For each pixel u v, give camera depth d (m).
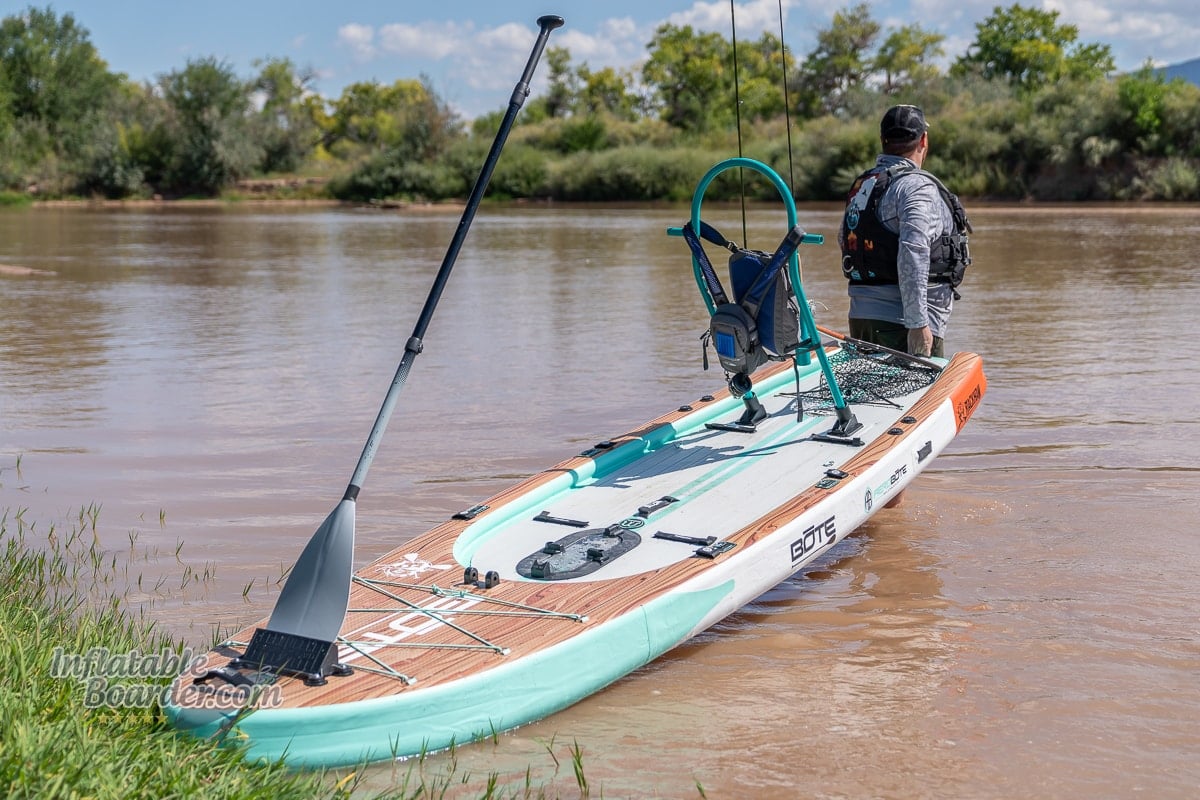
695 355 10.49
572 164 54.88
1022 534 5.54
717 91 76.06
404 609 3.89
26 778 2.80
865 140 46.47
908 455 5.23
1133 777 3.39
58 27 76.38
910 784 3.37
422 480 6.56
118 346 11.39
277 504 6.14
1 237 30.16
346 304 14.77
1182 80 42.94
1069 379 9.02
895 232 5.75
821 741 3.63
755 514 4.61
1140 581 4.93
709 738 3.65
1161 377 9.04
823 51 76.50
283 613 3.62
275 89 86.06
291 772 3.29
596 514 4.70
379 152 63.34
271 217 43.25
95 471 6.76
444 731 3.46
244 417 8.16
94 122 69.19
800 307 5.17
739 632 4.50
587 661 3.74
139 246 26.42
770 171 4.94
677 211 42.66
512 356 10.59
